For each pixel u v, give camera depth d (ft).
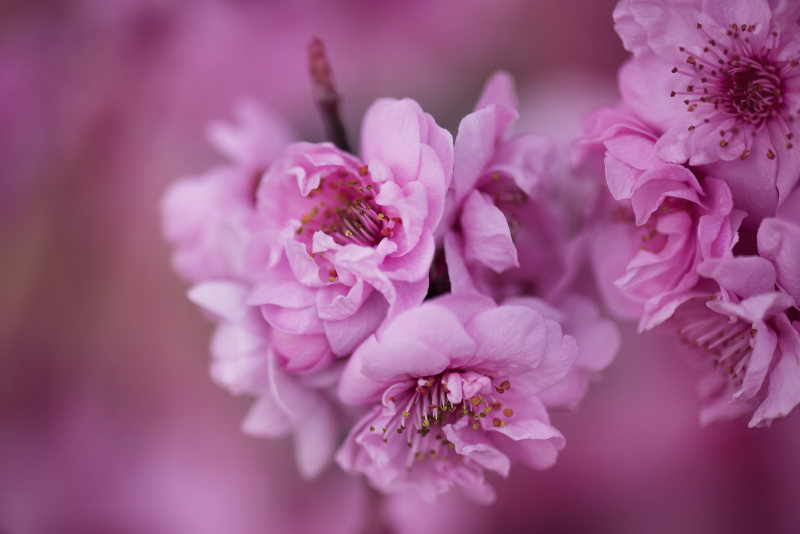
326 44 1.14
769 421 0.82
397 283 0.81
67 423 1.14
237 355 0.84
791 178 0.81
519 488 1.09
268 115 0.96
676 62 0.83
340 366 0.84
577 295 0.87
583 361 0.84
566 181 0.88
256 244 0.85
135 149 1.17
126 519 1.10
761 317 0.79
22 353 1.15
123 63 1.15
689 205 0.83
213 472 1.13
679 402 1.09
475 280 0.83
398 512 1.05
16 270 1.16
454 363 0.81
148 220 1.19
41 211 1.17
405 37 1.14
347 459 0.84
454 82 1.13
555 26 1.15
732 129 0.82
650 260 0.83
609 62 1.14
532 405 0.82
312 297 0.83
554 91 1.11
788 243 0.80
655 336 1.08
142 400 1.16
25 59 1.14
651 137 0.83
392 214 0.82
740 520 1.08
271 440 1.13
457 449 0.82
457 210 0.82
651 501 1.09
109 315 1.18
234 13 1.13
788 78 0.82
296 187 0.84
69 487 1.11
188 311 1.20
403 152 0.81
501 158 0.84
